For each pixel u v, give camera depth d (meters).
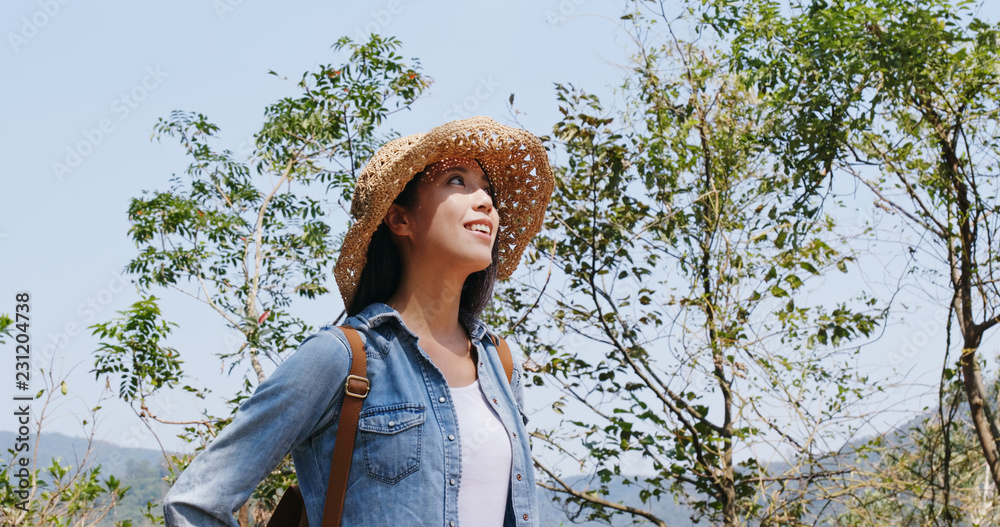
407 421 1.45
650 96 6.31
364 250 1.73
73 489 5.16
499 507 1.50
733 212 6.05
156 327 5.76
